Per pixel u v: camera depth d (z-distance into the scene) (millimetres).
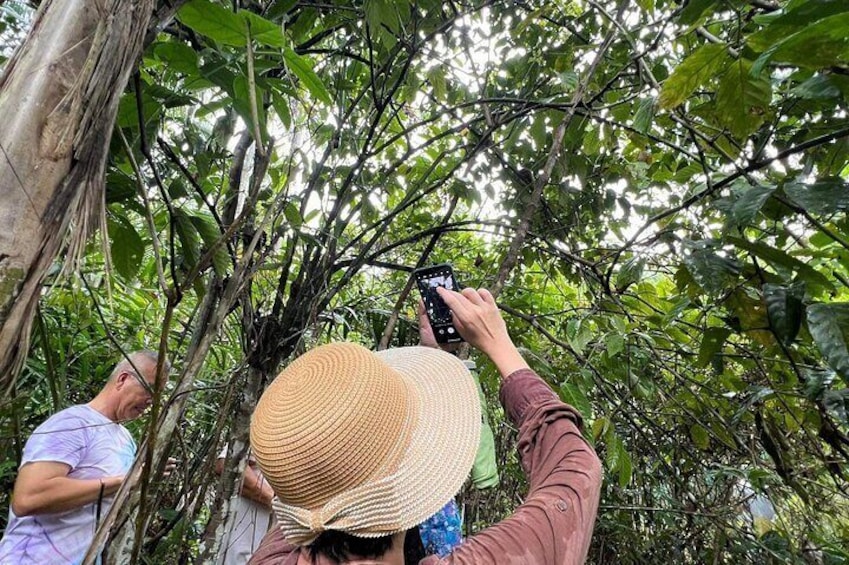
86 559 723
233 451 1341
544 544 574
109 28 567
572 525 600
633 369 2000
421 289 1055
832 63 783
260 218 1600
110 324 2367
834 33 681
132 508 863
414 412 639
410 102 1872
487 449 942
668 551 2584
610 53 1935
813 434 1959
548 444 720
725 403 2121
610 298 1826
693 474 2543
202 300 1459
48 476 1547
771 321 1119
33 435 1603
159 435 902
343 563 562
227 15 756
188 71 944
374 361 625
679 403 2059
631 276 1577
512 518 607
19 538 1547
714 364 1719
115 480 1629
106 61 562
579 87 1514
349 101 1809
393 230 2305
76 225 552
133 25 597
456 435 645
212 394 1873
